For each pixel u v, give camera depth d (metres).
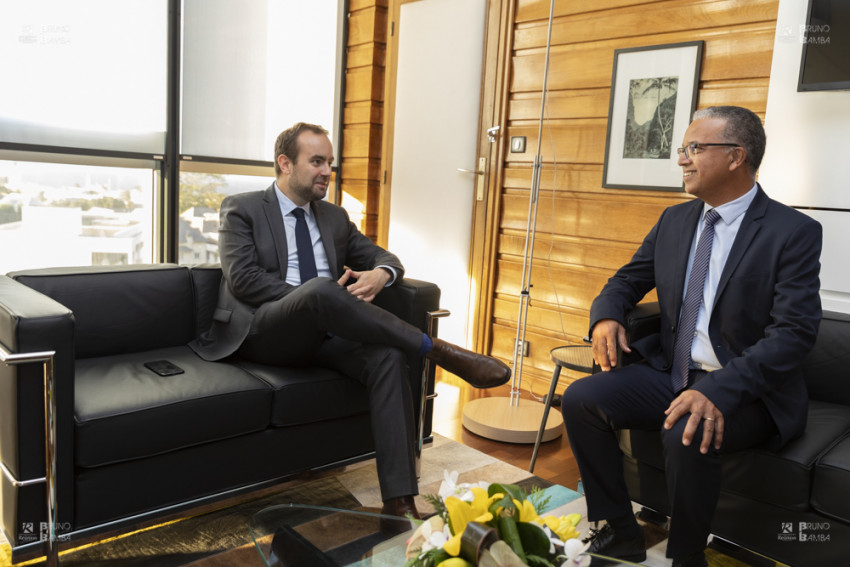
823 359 2.11
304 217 2.37
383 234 4.17
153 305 2.24
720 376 1.68
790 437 1.72
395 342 1.98
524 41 3.41
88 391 1.75
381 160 4.20
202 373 1.97
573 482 2.43
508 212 3.56
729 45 2.70
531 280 3.47
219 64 3.74
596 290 3.19
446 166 3.79
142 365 2.03
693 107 2.80
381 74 4.21
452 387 3.59
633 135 2.99
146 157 3.51
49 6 3.15
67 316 1.56
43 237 3.29
